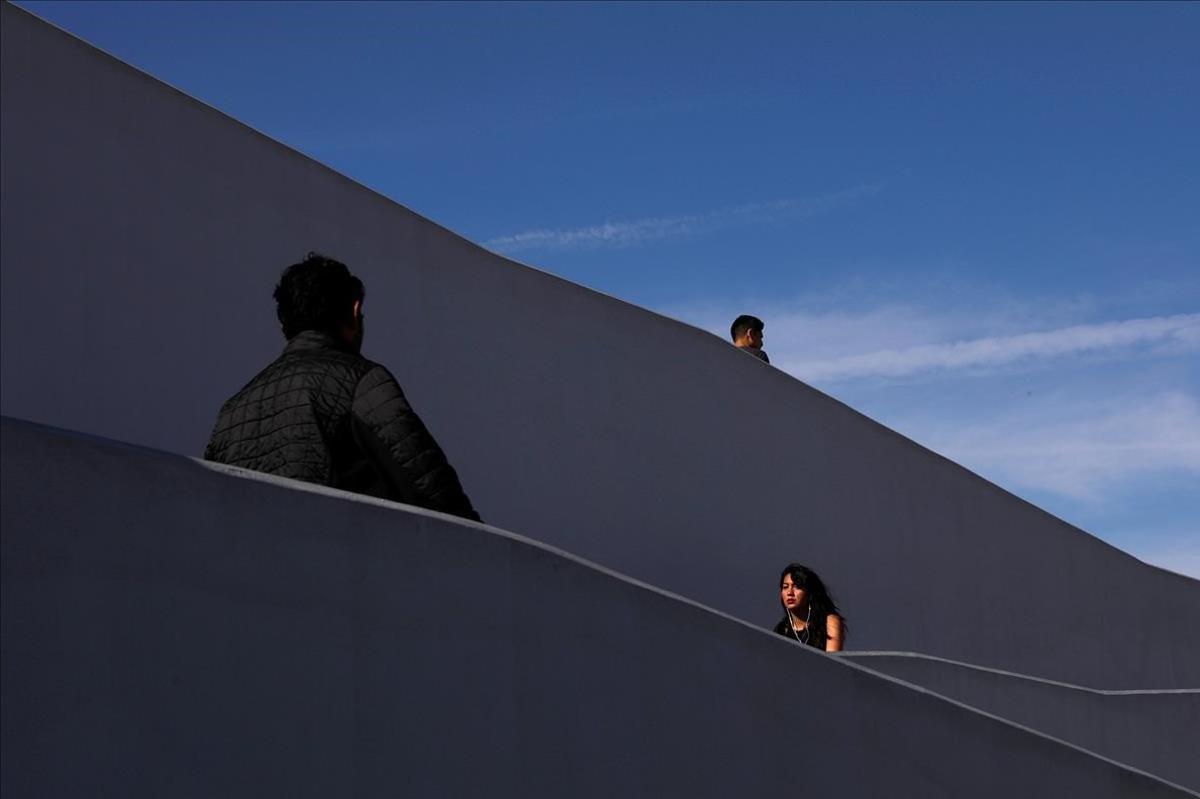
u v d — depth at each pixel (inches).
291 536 121.0
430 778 128.0
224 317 283.3
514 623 137.4
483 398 331.0
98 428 258.5
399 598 128.0
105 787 108.0
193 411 274.4
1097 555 494.9
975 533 450.0
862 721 175.5
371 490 128.9
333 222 307.6
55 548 107.8
